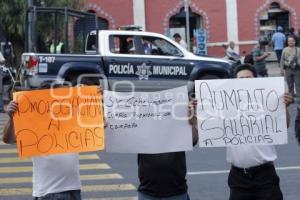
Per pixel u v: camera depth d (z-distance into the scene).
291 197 8.68
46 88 5.73
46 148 5.46
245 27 31.53
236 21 31.41
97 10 30.91
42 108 5.46
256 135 5.62
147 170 5.54
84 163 10.98
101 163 10.95
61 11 18.48
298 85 19.44
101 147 5.45
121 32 17.55
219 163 10.75
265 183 5.75
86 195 8.86
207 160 11.03
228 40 31.39
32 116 5.45
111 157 11.48
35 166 5.60
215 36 31.41
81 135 5.46
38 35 20.16
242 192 5.79
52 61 16.95
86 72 17.12
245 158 5.73
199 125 5.59
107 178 9.81
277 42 27.69
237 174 5.82
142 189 5.59
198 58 17.81
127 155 11.65
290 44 19.59
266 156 5.75
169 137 5.48
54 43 18.83
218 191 8.96
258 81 5.62
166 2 31.25
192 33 31.41
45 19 20.06
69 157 5.57
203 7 31.31
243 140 5.62
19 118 5.45
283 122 5.62
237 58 24.42
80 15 18.97
